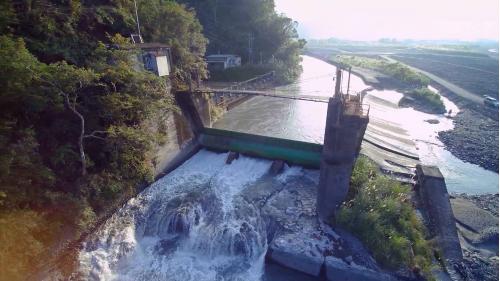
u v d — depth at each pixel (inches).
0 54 682.8
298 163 1278.3
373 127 1883.6
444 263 815.7
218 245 933.8
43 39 975.6
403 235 832.9
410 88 3248.0
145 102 1008.2
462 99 2763.3
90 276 832.3
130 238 951.6
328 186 942.4
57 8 1038.4
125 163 1030.4
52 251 786.2
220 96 2071.9
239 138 1417.3
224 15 3440.0
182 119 1405.0
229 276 859.4
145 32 1478.8
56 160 828.6
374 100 2628.0
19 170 720.3
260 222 992.9
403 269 766.5
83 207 849.5
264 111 2183.8
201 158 1441.9
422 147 1739.7
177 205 1059.9
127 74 950.4
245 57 3294.8
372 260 800.3
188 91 1413.6
